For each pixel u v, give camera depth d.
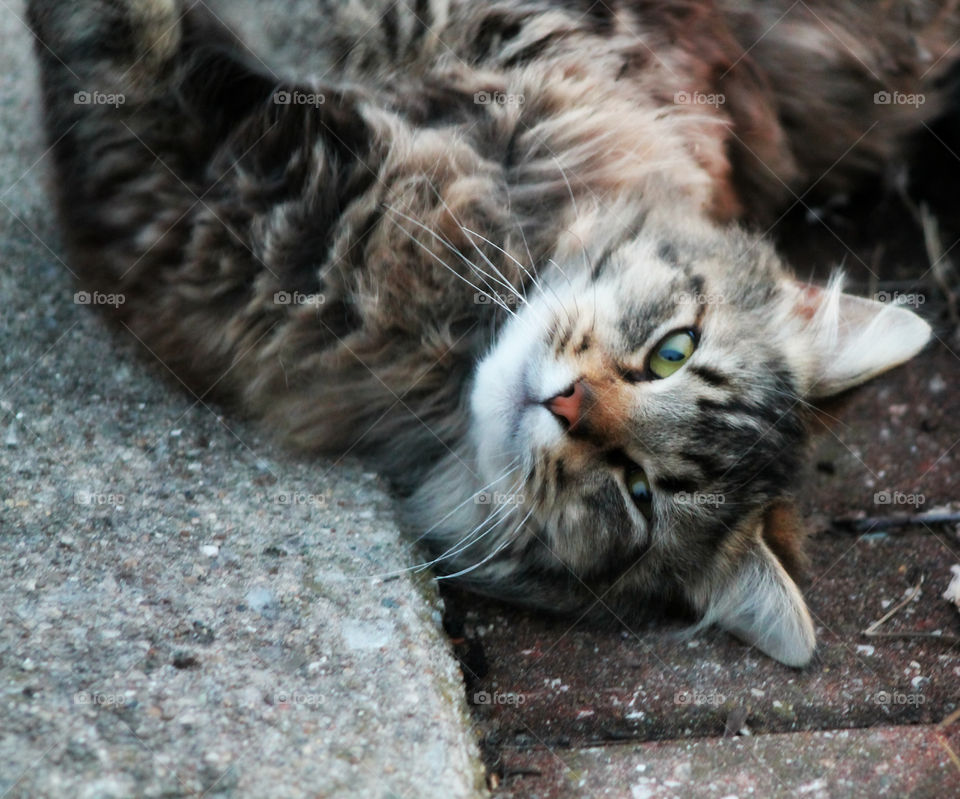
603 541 1.14
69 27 1.12
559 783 1.07
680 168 1.17
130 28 1.11
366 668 1.07
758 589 1.12
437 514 1.15
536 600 1.14
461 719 1.07
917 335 1.15
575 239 1.14
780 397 1.15
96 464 1.11
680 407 1.13
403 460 1.15
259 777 1.03
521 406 1.13
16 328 1.14
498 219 1.14
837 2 1.24
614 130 1.16
